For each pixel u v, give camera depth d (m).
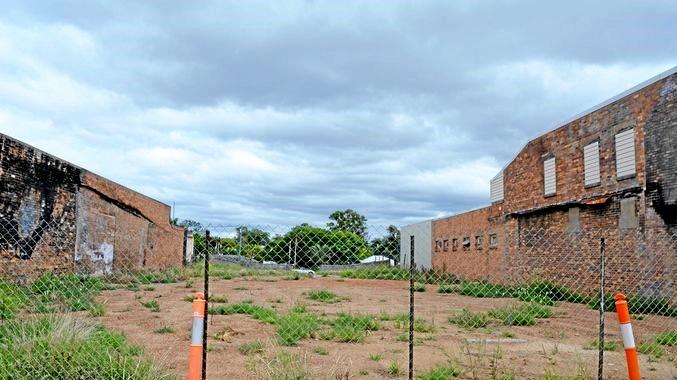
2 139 16.44
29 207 18.09
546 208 23.97
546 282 21.34
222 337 9.63
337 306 15.72
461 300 18.03
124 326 10.69
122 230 26.55
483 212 31.59
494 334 11.02
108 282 20.62
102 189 23.95
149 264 30.30
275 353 7.77
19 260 17.44
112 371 6.21
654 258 17.31
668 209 16.78
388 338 10.20
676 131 16.52
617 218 19.38
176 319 11.72
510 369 7.68
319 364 7.77
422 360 8.25
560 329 12.03
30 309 9.78
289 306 15.17
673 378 7.49
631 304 16.16
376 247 10.59
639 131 18.36
